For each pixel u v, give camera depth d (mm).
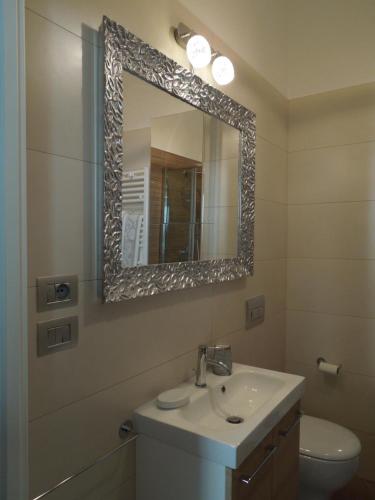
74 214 1036
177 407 1265
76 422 1057
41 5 943
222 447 1051
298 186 2396
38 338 951
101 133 1092
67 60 1008
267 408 1262
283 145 2355
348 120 2238
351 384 2258
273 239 2254
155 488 1207
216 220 1675
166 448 1174
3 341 807
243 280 1938
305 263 2387
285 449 1440
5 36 796
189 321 1529
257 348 2092
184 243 1483
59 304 1001
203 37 1449
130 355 1235
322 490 1766
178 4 1438
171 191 1409
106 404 1148
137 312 1263
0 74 796
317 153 2334
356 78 2215
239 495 1105
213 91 1598
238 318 1894
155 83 1281
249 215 1893
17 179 821
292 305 2422
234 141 1789
